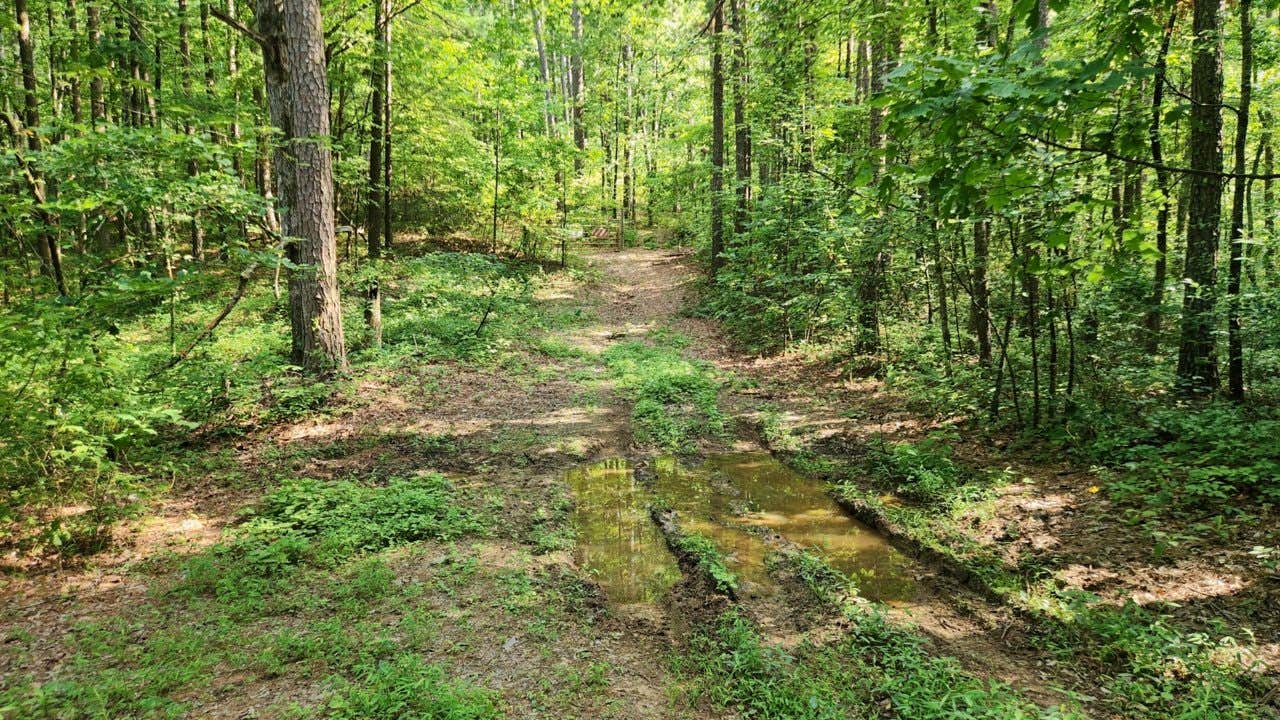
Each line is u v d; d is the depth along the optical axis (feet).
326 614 14.39
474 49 62.28
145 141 19.20
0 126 32.76
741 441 29.19
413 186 75.77
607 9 57.82
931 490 21.54
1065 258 12.01
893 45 29.30
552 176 75.05
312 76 28.30
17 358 16.55
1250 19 23.62
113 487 18.01
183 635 13.16
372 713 11.06
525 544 18.72
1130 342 26.89
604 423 30.81
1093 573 15.90
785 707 12.00
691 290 64.95
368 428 27.32
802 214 41.24
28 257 22.41
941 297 33.12
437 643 13.57
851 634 14.56
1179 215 28.91
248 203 23.44
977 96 7.77
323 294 29.96
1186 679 12.16
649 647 14.20
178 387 24.86
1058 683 12.76
